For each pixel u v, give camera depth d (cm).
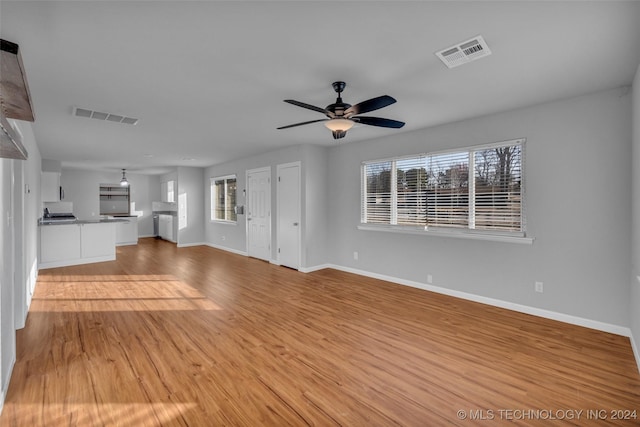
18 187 311
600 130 298
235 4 167
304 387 215
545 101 324
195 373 232
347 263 554
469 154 391
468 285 398
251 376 229
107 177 976
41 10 170
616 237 292
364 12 175
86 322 329
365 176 521
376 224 504
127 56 225
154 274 546
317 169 564
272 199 630
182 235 864
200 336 296
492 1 165
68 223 616
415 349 270
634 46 212
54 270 575
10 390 209
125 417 185
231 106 334
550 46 212
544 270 335
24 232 337
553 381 222
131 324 325
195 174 886
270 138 499
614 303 296
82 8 169
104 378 224
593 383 219
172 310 367
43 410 190
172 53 221
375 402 200
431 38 203
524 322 325
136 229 917
